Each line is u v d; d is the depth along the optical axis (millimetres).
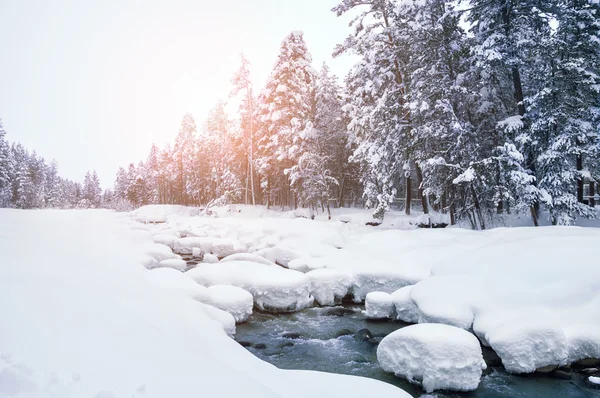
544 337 7016
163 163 70500
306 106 33562
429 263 12875
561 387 6551
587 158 19359
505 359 7105
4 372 2307
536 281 8898
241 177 43625
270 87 34812
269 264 13453
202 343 4938
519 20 19297
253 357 5332
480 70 20297
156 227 28438
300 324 9977
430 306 8805
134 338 3756
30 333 3088
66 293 4406
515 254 10180
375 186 28281
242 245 20594
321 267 13906
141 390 2777
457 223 21969
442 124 20062
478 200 19203
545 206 17844
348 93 32844
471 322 8273
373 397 4664
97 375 2789
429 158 21078
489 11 19984
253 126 39656
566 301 8086
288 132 32406
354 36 25422
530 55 19500
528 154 19266
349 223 25125
